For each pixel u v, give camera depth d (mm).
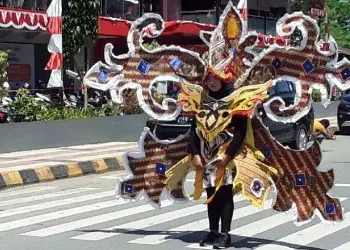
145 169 7363
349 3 46312
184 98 6820
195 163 6719
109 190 11547
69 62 21703
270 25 31016
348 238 7500
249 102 6598
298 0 36312
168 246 7113
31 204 10117
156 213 9078
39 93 20297
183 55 7090
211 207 7027
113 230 7992
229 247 7043
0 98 16078
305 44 6875
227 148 6605
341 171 13211
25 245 7258
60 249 7047
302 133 16281
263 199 6820
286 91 12836
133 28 7301
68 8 20406
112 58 7336
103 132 18422
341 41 45125
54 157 14906
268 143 6984
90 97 21172
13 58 21422
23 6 20875
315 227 8062
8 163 13836
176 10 29078
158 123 13766
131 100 7691
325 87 6895
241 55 6828
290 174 6992
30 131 16391
